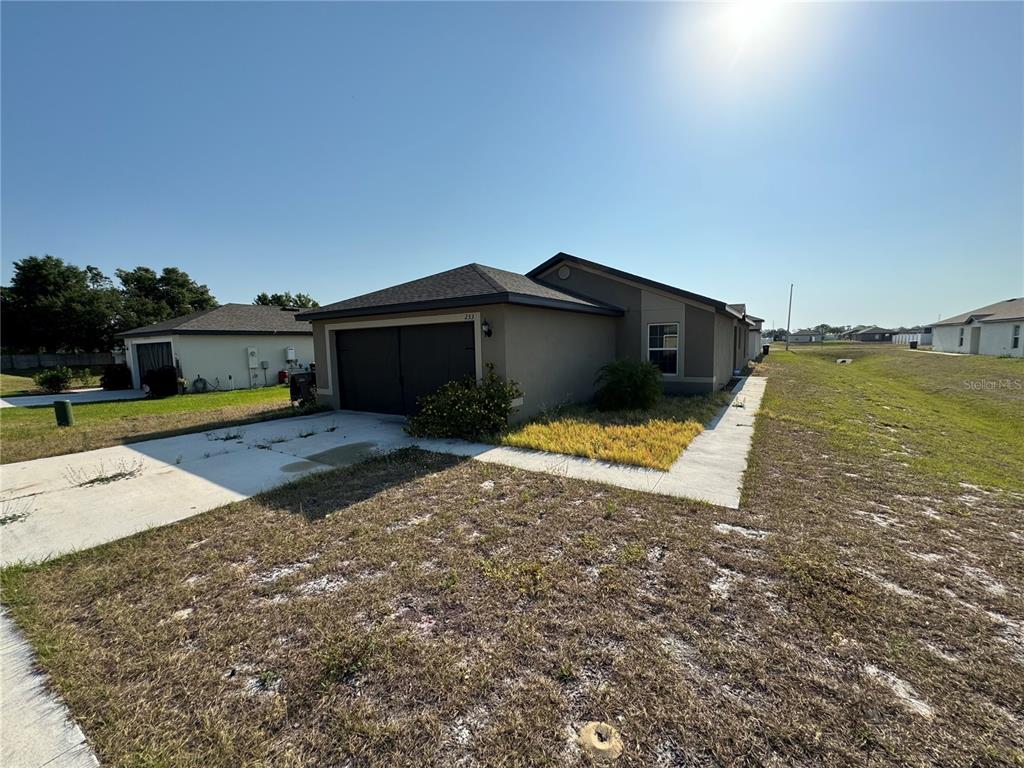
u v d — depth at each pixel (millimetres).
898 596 2818
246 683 2145
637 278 12195
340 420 9367
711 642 2391
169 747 1788
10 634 2559
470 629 2527
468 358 8703
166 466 5988
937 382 17297
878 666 2217
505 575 3096
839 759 1700
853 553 3377
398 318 9406
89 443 7496
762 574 3084
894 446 6785
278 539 3729
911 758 1706
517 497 4641
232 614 2715
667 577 3057
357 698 2035
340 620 2623
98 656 2342
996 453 6793
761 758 1706
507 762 1697
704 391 11820
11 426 9469
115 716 1949
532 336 8953
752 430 7852
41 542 3730
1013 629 2514
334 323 10555
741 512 4188
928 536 3680
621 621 2578
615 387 9727
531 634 2465
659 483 5043
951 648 2355
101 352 32344
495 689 2072
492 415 7535
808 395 12242
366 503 4523
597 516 4133
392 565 3281
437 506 4434
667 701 1982
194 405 13094
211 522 4102
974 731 1833
